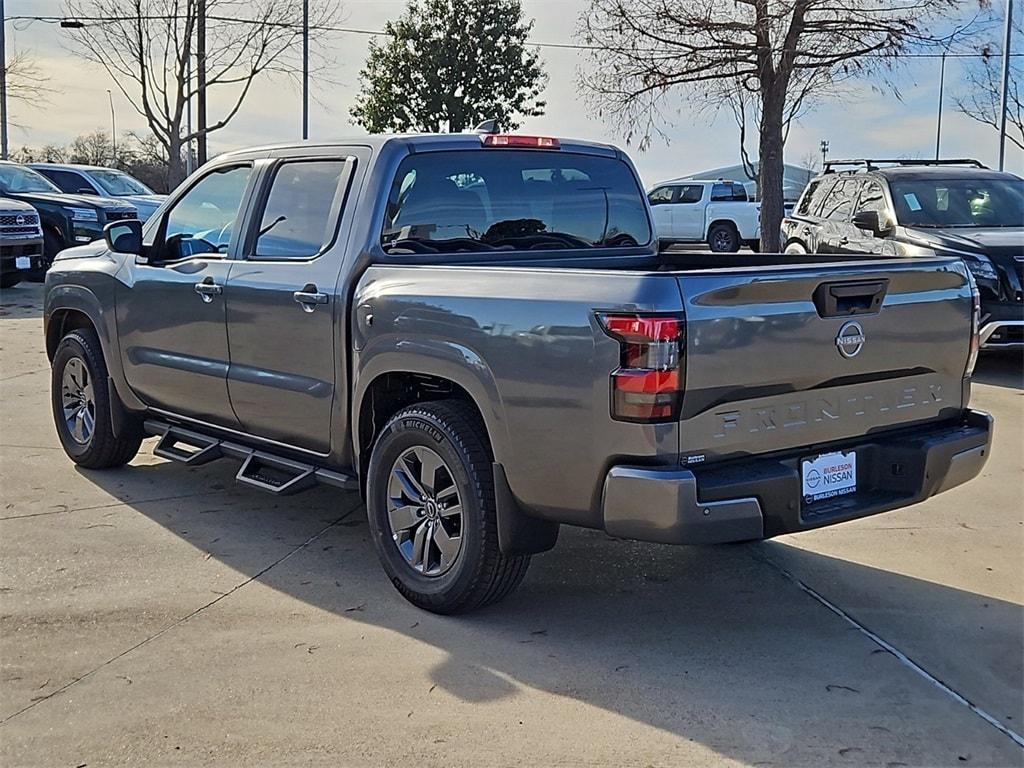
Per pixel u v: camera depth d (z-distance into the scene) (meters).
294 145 5.32
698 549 5.35
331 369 4.88
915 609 4.59
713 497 3.74
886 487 4.33
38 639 4.24
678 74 17.00
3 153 31.94
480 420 4.34
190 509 5.95
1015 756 3.41
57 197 17.64
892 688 3.86
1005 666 4.04
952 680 3.93
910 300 4.29
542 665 4.03
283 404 5.16
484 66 36.38
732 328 3.77
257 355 5.26
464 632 4.33
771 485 3.85
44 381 9.52
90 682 3.88
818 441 4.11
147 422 6.31
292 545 5.37
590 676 3.94
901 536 5.57
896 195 11.17
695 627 4.39
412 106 36.62
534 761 3.36
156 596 4.68
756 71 16.50
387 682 3.88
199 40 25.44
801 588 4.83
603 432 3.79
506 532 4.20
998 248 9.77
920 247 10.30
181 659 4.06
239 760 3.37
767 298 3.86
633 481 3.72
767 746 3.46
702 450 3.79
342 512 5.93
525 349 3.99
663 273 3.71
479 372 4.16
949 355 4.49
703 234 25.59
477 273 4.28
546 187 5.45
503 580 4.34
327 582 4.87
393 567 4.62
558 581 4.90
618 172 5.79
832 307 4.02
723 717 3.64
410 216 4.91
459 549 4.35
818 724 3.60
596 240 5.66
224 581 4.87
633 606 4.61
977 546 5.41
